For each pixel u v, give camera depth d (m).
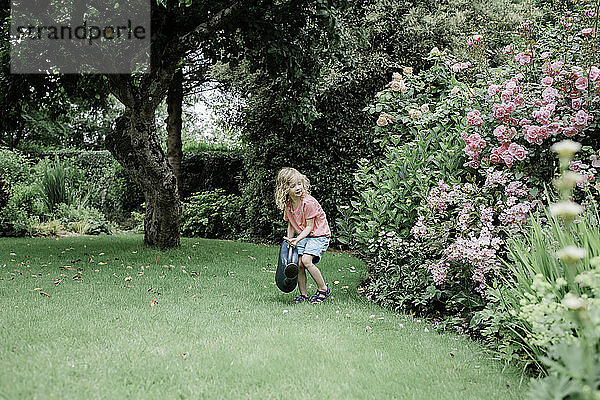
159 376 2.49
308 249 4.55
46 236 10.48
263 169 10.15
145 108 7.09
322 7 6.11
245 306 4.21
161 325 3.47
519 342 2.91
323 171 9.54
